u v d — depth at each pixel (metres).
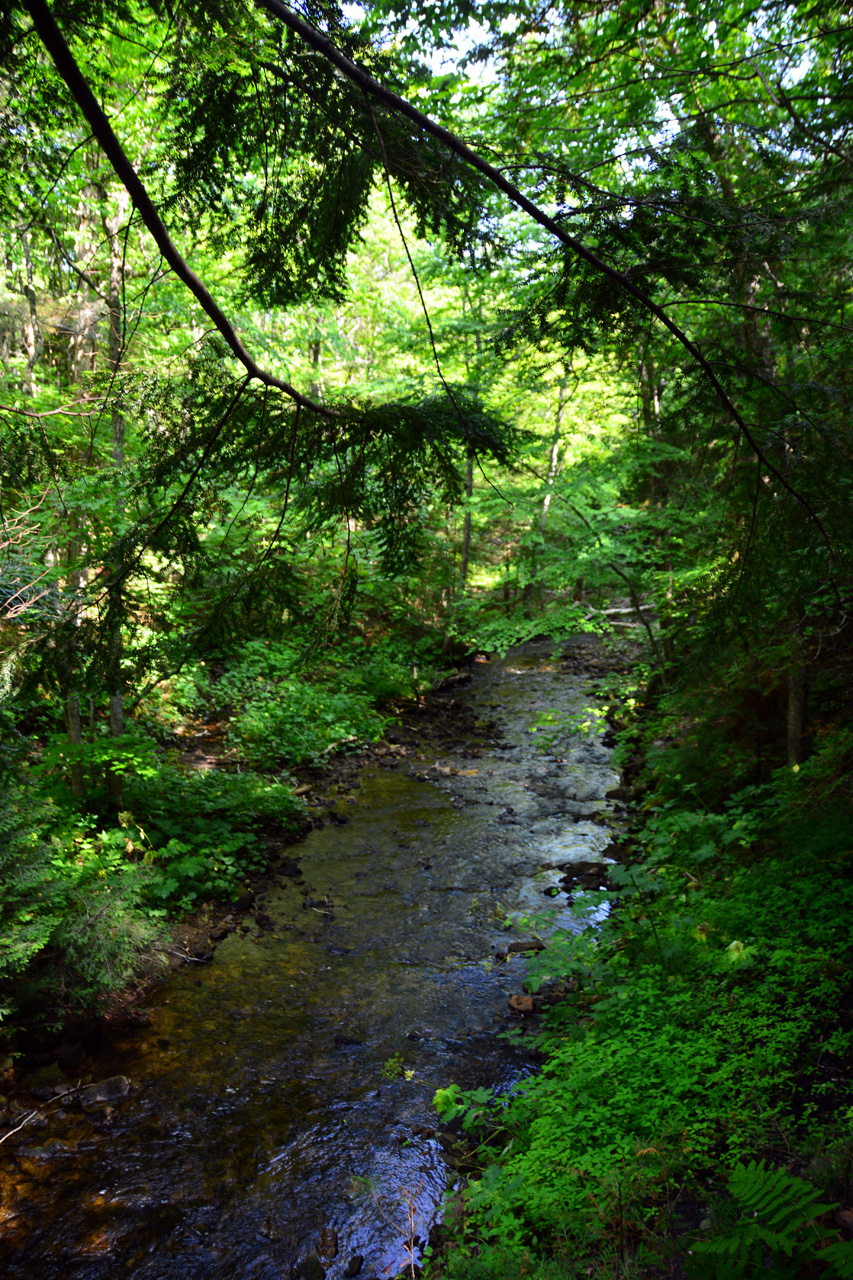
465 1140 4.05
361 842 8.31
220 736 10.55
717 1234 2.62
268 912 6.75
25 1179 3.85
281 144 2.37
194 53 2.22
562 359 2.92
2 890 4.70
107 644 2.49
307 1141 4.10
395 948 6.14
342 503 2.64
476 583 19.95
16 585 3.69
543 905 6.75
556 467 14.59
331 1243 3.44
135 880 5.70
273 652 12.70
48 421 5.16
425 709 13.91
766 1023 3.92
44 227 2.98
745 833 5.96
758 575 2.67
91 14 2.14
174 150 2.40
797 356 3.99
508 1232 3.12
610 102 5.45
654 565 10.98
